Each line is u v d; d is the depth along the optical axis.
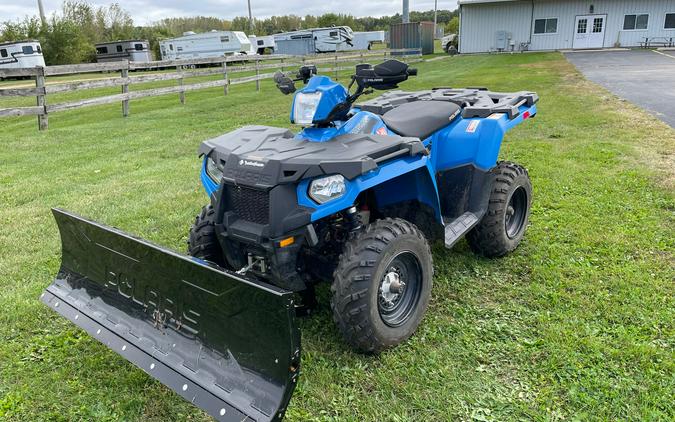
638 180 5.81
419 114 3.77
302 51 47.56
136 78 12.92
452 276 3.88
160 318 2.71
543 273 3.83
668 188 5.51
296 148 2.90
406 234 2.92
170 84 22.73
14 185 6.71
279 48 48.22
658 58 24.36
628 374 2.75
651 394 2.60
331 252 3.11
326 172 2.65
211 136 9.73
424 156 3.10
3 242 4.78
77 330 3.34
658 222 4.68
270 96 15.80
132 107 14.80
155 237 4.75
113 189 6.38
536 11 35.84
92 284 3.13
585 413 2.49
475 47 37.69
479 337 3.13
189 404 2.67
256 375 2.29
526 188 4.20
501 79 17.75
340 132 3.17
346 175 2.64
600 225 4.66
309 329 3.24
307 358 2.96
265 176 2.70
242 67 17.47
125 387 2.79
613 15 34.50
